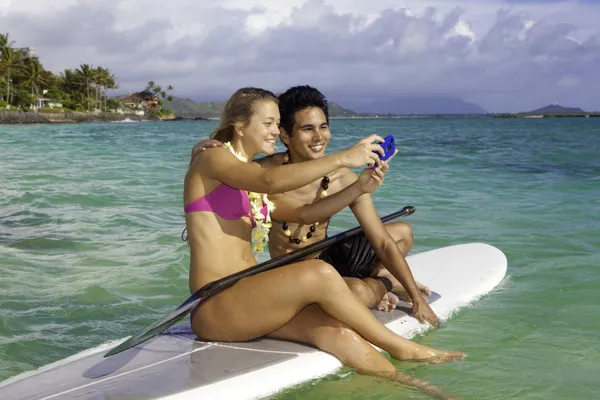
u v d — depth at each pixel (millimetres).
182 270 4930
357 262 3623
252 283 2805
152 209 7730
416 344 3006
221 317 2893
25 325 3787
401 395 2715
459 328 3561
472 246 4961
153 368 2836
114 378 2752
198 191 2848
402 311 3621
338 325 2926
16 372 3166
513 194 8969
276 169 2682
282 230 3529
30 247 5672
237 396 2650
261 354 2936
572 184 10023
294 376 2785
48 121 91625
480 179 10891
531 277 4594
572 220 6812
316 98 3314
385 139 2953
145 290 4473
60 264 5109
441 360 3043
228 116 2984
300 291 2744
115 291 4438
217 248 2867
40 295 4328
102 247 5680
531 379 2902
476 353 3203
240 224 2943
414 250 5617
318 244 3137
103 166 13836
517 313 3807
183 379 2713
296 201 3383
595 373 2969
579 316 3758
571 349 3264
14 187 9930
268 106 2961
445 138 31625
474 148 21094
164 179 11000
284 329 3059
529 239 5906
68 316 3957
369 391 2748
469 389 2801
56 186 10062
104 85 115875
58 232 6312
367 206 3434
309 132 3312
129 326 3816
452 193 9125
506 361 3105
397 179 10922
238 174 2717
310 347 3000
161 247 5668
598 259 5102
